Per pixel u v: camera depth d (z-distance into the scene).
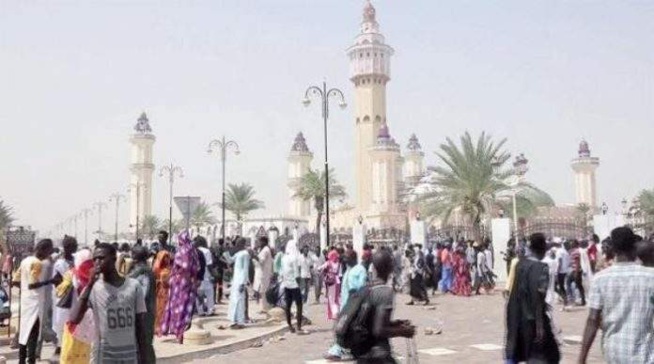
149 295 8.07
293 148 113.19
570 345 11.64
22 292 9.27
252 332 13.24
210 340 11.85
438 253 25.61
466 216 40.00
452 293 23.94
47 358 10.20
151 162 121.25
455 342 12.40
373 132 97.94
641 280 4.68
